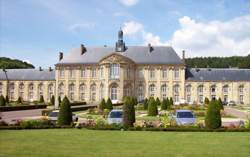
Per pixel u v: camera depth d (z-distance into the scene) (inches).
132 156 792.3
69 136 1118.4
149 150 867.4
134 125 1370.6
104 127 1349.7
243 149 889.5
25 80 4736.7
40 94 4709.6
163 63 4291.3
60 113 1454.2
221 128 1332.4
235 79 4306.1
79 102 3917.3
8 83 4790.8
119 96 4158.5
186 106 3063.5
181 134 1209.4
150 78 4308.6
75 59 4473.4
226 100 4311.0
